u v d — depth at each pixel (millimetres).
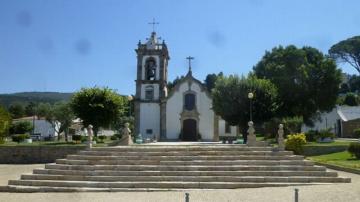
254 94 56719
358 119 78000
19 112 137125
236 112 57281
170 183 22500
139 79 68875
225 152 25922
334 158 38969
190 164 24594
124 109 65812
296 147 42094
